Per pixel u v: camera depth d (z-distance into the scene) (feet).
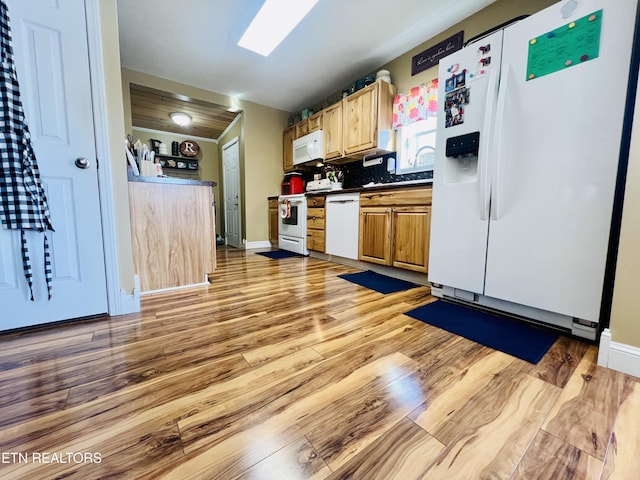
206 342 4.28
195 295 6.70
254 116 14.08
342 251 10.02
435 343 4.25
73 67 4.66
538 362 3.72
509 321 5.09
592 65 3.86
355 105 10.37
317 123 12.37
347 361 3.74
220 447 2.36
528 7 6.59
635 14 3.53
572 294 4.25
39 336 4.43
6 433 2.49
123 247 5.41
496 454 2.30
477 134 5.17
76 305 5.02
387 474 2.12
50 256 4.74
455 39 8.04
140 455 2.27
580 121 4.00
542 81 4.32
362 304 6.05
